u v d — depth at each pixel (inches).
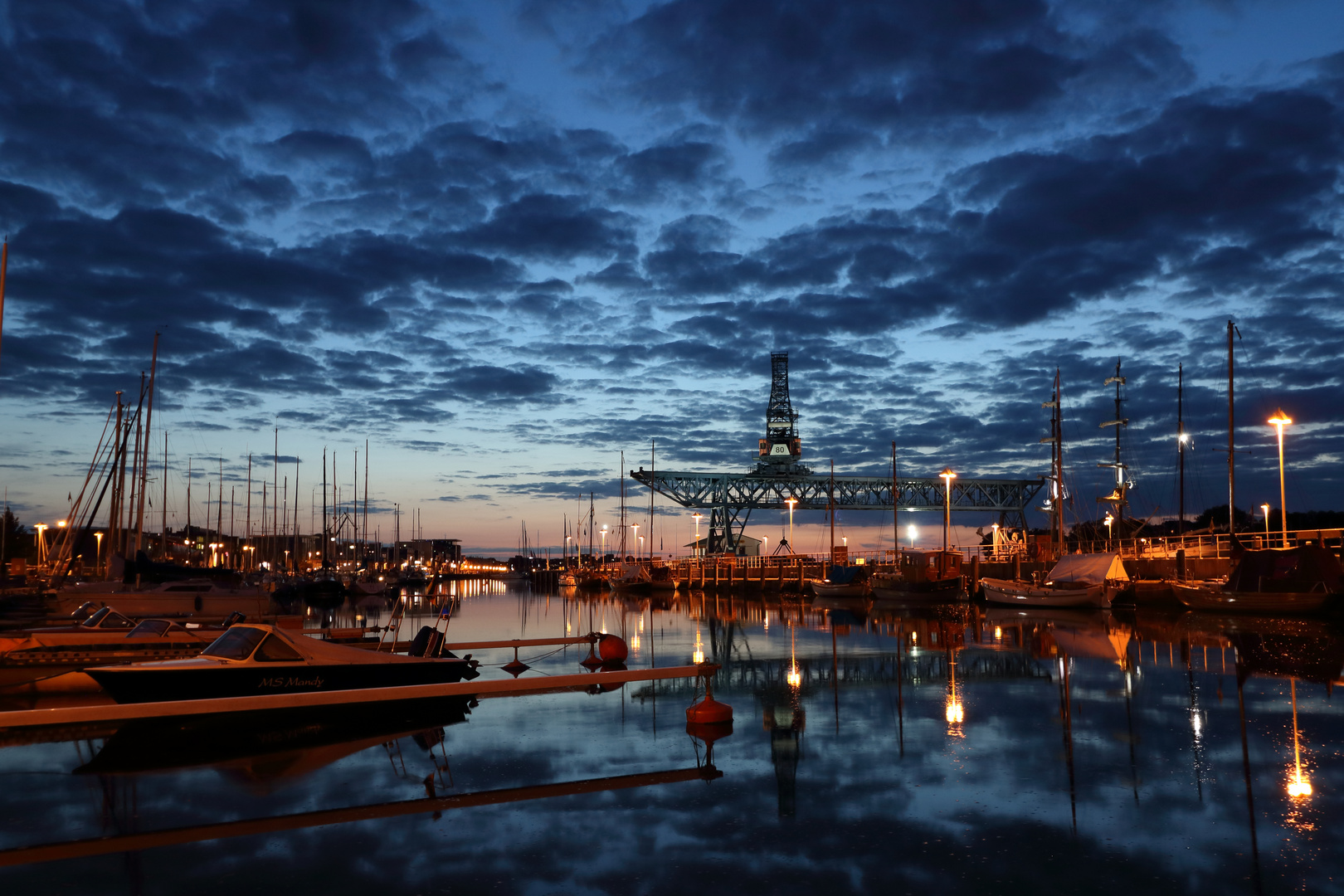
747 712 681.0
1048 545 2881.4
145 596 1487.5
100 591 1592.0
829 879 323.0
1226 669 908.0
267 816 407.8
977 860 342.3
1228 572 2026.3
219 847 362.9
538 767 499.8
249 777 482.9
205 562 4175.7
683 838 371.6
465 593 4352.9
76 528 2188.7
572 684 621.9
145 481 2154.3
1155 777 466.0
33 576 2765.7
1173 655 1042.1
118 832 383.9
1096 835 371.2
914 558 3053.6
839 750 540.4
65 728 630.5
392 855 352.2
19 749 560.4
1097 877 323.6
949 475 2906.0
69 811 416.8
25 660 778.8
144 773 492.7
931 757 519.8
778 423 5718.5
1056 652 1102.4
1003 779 466.3
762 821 395.5
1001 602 2316.7
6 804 428.1
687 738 582.6
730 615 2106.3
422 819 401.1
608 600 3235.7
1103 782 458.3
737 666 986.1
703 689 808.3
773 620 1882.4
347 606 2869.1
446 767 503.5
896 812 407.5
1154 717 639.1
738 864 338.6
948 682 837.2
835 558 3390.7
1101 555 2164.1
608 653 1019.3
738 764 505.4
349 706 701.3
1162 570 2250.2
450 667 748.6
